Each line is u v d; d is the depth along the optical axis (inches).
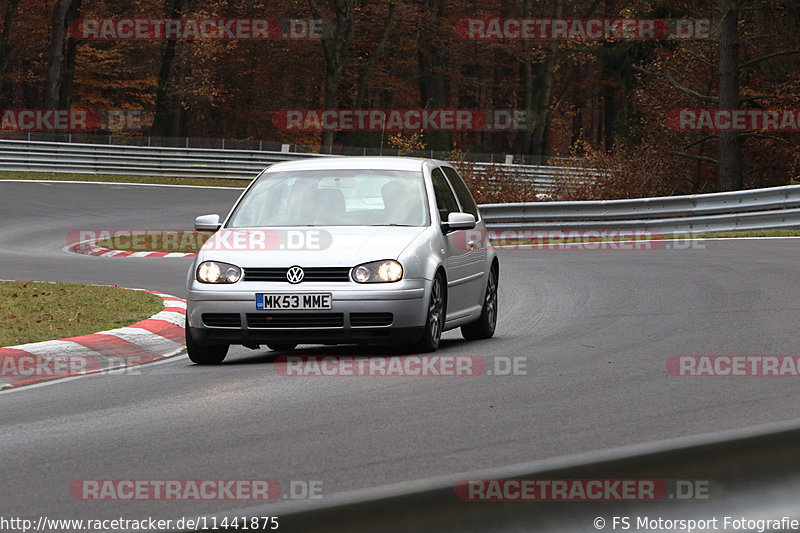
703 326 1141.7
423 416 687.7
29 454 608.4
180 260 2276.1
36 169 4859.7
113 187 4532.5
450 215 1063.6
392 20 6860.2
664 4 4183.1
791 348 963.3
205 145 5088.6
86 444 632.4
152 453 599.5
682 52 4087.1
